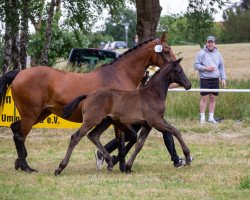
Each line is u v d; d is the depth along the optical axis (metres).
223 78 20.03
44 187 11.52
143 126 12.94
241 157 14.99
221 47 56.66
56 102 13.00
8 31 24.25
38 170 13.45
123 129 12.92
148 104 12.71
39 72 13.05
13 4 22.48
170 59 13.60
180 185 11.69
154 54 13.58
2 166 13.92
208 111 21.25
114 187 11.52
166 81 12.94
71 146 12.60
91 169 13.54
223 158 14.85
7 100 19.09
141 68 13.61
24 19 24.73
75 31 30.25
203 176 12.49
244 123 20.28
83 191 11.15
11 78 13.33
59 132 18.95
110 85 13.23
